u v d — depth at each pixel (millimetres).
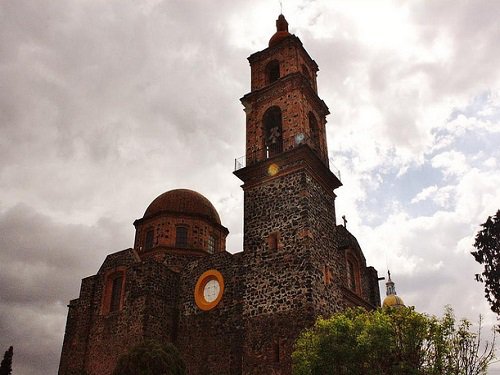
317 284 31516
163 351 28453
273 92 40562
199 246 46469
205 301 36562
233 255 36688
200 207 49031
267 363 30047
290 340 29688
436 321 23328
